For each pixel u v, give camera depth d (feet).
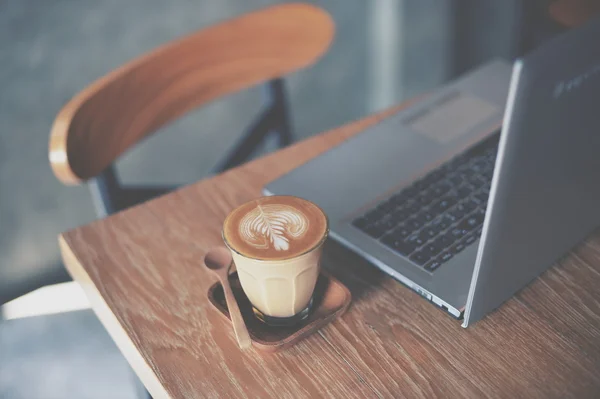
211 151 7.69
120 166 7.36
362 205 2.74
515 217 2.01
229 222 2.24
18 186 6.83
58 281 6.82
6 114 6.74
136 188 3.70
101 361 5.79
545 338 2.25
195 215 2.87
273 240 2.15
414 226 2.60
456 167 2.90
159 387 2.19
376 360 2.20
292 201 2.31
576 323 2.30
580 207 2.34
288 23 4.27
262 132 4.33
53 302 6.48
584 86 1.89
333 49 7.93
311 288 2.25
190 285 2.54
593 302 2.37
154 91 3.77
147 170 7.50
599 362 2.17
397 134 3.14
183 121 7.50
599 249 2.56
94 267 2.64
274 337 2.27
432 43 7.92
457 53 8.02
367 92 8.30
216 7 7.37
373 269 2.54
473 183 2.79
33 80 6.79
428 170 2.91
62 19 6.75
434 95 3.41
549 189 2.07
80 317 6.25
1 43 6.59
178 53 3.88
